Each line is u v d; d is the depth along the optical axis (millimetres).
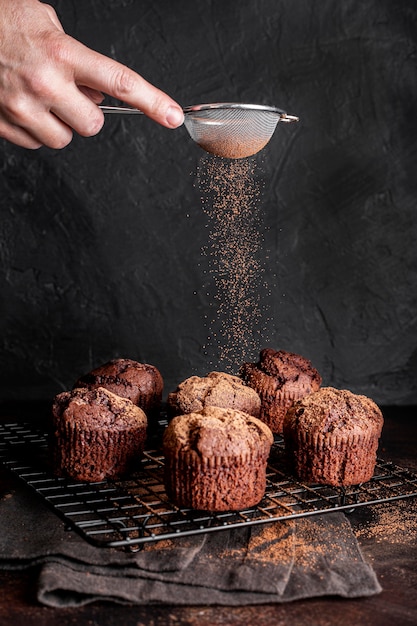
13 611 620
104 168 1084
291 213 1107
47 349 1113
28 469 802
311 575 653
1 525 710
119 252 1099
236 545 692
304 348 1129
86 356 1118
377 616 621
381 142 1104
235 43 1082
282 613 623
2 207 1082
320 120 1099
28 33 668
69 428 750
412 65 1098
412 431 1009
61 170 1080
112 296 1108
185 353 1121
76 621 612
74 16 1063
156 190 1092
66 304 1106
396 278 1123
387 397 1144
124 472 764
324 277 1119
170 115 688
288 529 705
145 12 1069
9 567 664
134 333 1116
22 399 1115
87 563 646
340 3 1084
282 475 772
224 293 1113
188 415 724
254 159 1097
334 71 1093
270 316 1119
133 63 1076
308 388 894
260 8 1079
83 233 1093
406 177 1110
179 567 642
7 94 682
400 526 740
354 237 1115
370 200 1111
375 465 792
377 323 1130
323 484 757
